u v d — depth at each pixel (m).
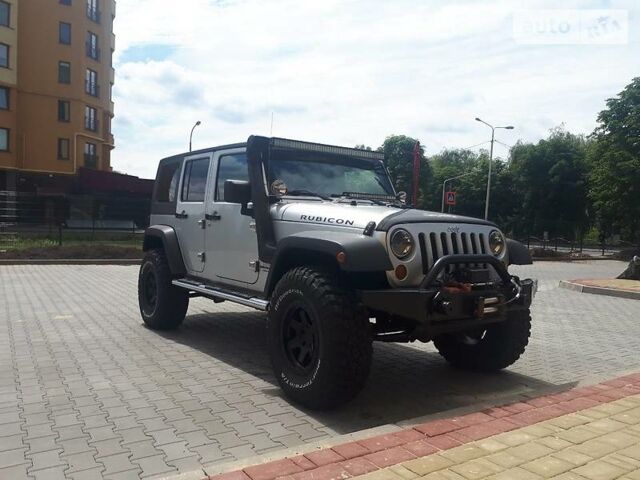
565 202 51.09
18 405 4.23
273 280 4.65
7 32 38.47
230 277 5.64
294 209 4.82
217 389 4.69
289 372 4.29
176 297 6.75
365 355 3.94
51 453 3.39
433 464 3.03
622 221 37.94
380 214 4.30
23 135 40.12
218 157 6.04
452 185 58.75
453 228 4.43
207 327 7.27
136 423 3.89
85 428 3.79
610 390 4.52
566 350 6.49
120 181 37.69
